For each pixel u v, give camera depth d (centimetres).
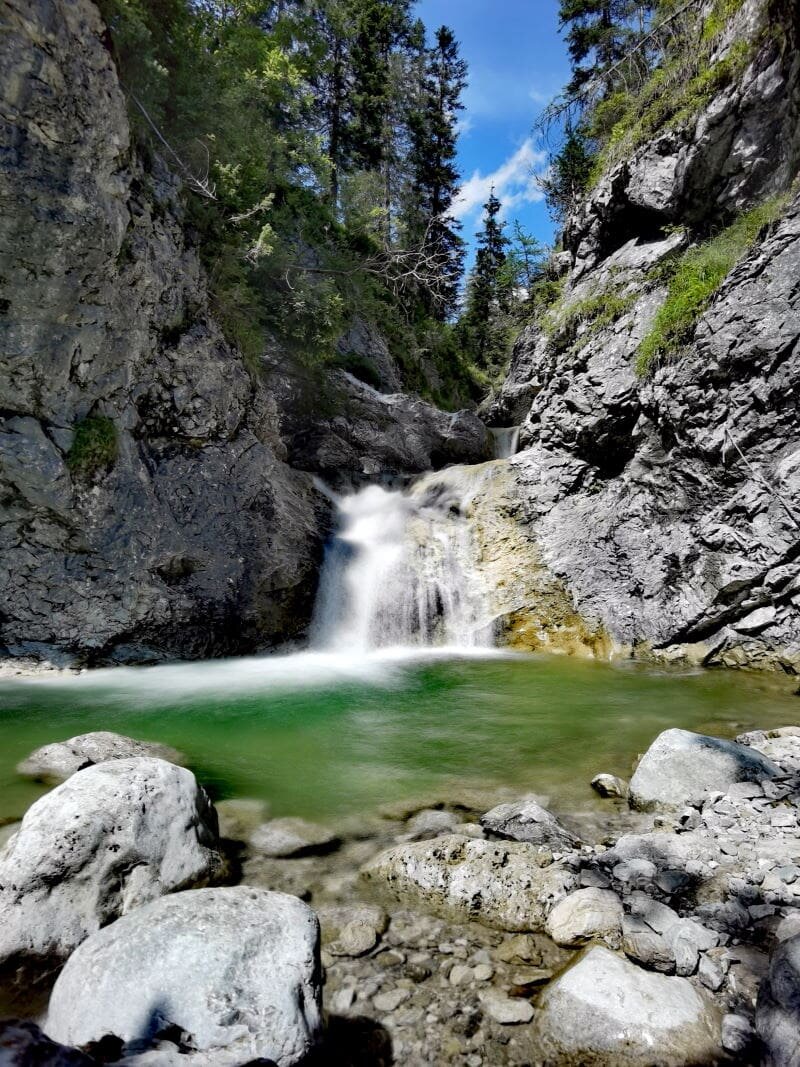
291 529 1258
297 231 1977
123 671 1009
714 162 1392
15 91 773
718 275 1183
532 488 1436
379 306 2428
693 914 358
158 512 1035
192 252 1115
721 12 1384
